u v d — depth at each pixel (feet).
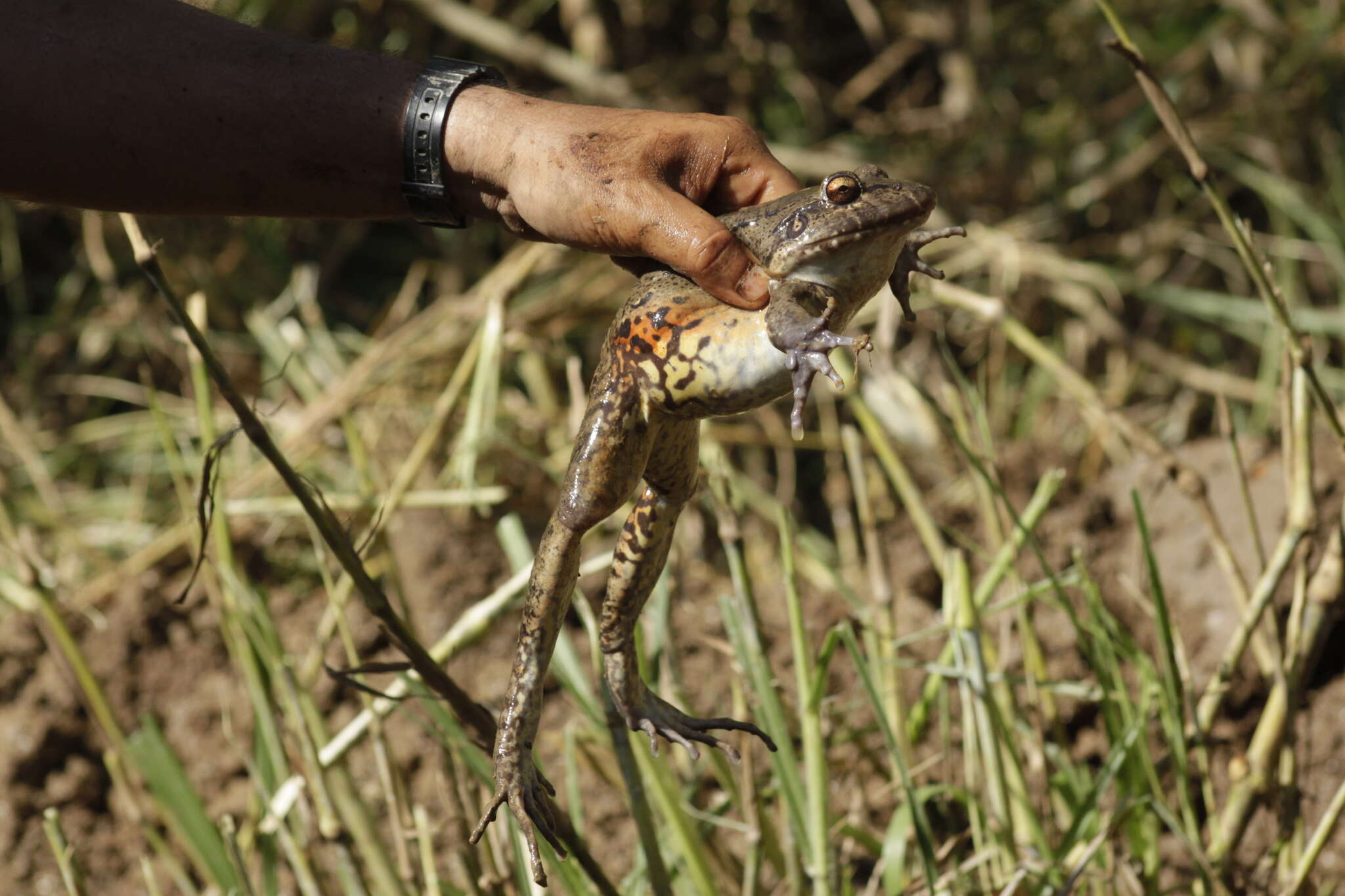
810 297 6.99
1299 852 8.21
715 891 8.07
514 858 7.90
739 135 7.38
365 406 11.60
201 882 9.04
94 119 7.52
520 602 9.49
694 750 7.32
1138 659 8.32
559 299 11.87
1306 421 8.19
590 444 7.09
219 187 7.57
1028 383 12.94
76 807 9.21
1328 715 8.67
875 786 8.73
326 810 8.11
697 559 10.06
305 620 9.88
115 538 11.74
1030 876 8.13
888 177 7.06
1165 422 12.71
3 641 9.46
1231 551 8.50
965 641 8.08
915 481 11.01
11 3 7.53
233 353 13.21
